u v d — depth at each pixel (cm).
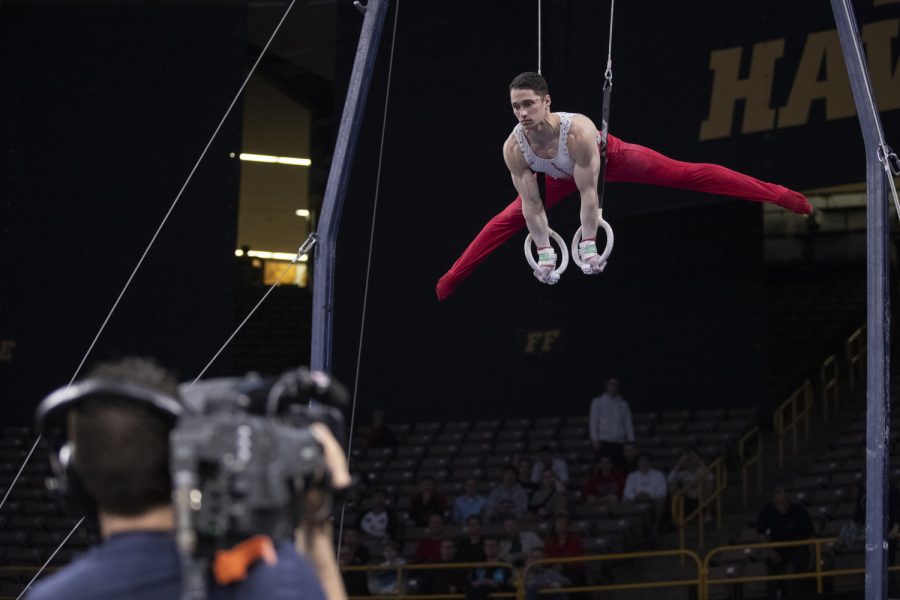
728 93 1786
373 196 2273
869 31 1705
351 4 2275
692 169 821
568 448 2003
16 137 2300
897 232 2712
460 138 2238
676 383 2158
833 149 1708
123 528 215
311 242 854
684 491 1744
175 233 2261
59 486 230
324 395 244
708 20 1817
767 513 1515
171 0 2308
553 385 2197
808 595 1370
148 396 212
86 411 212
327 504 233
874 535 716
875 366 732
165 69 2297
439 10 2272
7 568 1695
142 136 2284
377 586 1593
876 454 724
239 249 3653
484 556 1579
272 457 213
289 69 2750
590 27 1909
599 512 1736
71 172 2288
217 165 2269
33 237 2280
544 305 2222
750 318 2141
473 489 1773
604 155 779
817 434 2122
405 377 2250
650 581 1673
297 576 218
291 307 2912
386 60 2284
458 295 2253
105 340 2245
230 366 2230
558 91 1919
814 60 1736
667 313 2177
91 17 2316
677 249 2191
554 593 1492
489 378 2225
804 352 2573
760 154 1752
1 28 2323
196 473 205
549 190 827
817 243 2997
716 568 1515
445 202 2242
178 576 212
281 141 3228
